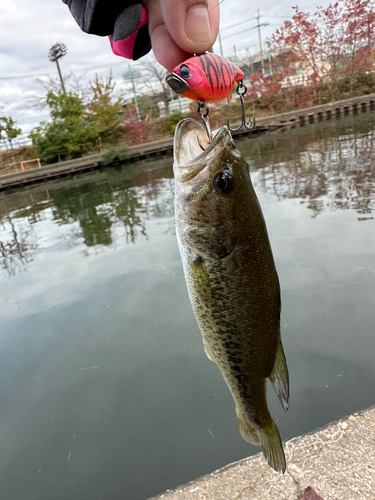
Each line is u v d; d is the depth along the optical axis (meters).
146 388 3.34
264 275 1.22
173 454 2.62
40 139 27.64
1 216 13.91
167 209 9.98
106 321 4.61
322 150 13.56
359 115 25.45
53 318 4.93
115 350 3.99
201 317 1.30
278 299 1.27
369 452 1.84
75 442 2.89
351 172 9.20
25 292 6.00
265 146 18.19
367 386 2.77
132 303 4.95
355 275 4.33
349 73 29.20
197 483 1.89
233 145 1.21
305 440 1.99
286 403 1.30
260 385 1.31
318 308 3.87
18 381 3.74
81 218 10.90
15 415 3.26
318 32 27.78
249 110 29.00
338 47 28.08
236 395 1.35
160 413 3.03
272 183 9.77
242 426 1.42
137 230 8.47
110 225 9.41
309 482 1.76
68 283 6.05
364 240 5.17
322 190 8.12
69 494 2.45
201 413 2.96
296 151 14.64
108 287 5.60
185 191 1.23
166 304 4.77
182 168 1.23
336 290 4.12
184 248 1.28
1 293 6.11
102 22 1.13
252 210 1.19
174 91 1.06
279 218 6.81
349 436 1.95
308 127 24.17
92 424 3.04
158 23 1.13
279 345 1.31
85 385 3.51
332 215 6.40
